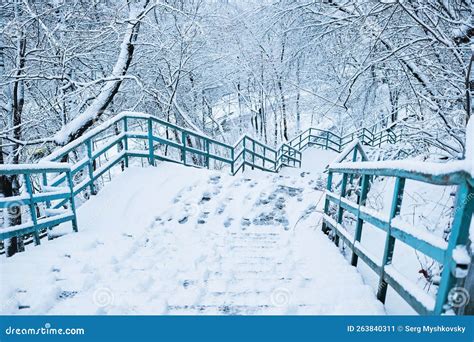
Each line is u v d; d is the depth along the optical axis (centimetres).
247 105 1848
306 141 1909
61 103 851
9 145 784
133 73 1147
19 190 834
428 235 184
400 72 614
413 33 577
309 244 401
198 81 1459
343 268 309
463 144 427
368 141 1563
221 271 316
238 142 946
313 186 704
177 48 1194
